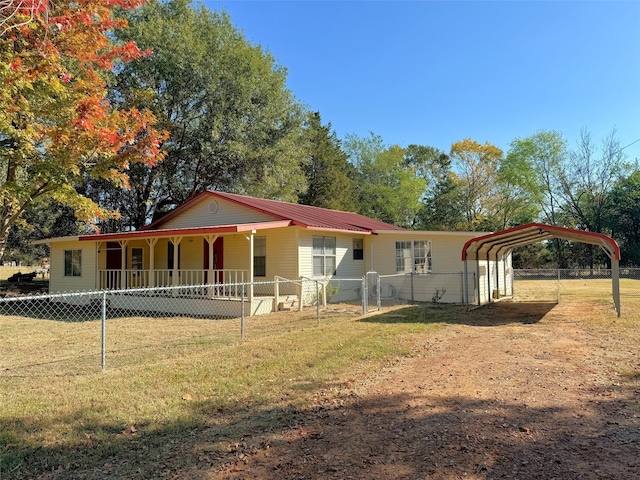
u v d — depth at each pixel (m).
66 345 8.27
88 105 10.12
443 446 3.54
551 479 2.97
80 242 18.20
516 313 12.16
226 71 23.98
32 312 14.41
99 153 10.84
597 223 37.50
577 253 38.66
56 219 27.69
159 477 3.09
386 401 4.71
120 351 7.60
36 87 9.59
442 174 50.59
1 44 8.29
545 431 3.83
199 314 13.20
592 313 11.66
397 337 8.31
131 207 25.55
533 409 4.39
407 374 5.83
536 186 39.78
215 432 3.91
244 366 6.22
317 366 6.17
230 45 25.27
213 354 7.03
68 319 12.41
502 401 4.66
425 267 16.38
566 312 12.09
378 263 17.44
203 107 24.56
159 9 24.83
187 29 23.59
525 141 40.03
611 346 7.33
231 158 23.72
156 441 3.72
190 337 8.89
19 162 10.49
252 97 25.23
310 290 14.71
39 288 23.59
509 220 42.19
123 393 5.01
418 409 4.45
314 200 37.62
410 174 46.16
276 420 4.19
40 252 50.88
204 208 16.97
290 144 27.83
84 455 3.46
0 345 8.28
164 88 24.02
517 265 38.81
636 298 15.57
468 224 41.88
